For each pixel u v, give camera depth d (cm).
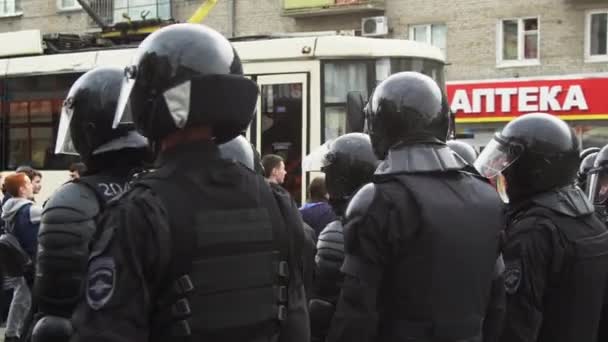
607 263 509
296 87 1437
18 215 906
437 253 410
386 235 410
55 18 3419
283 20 3006
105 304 297
